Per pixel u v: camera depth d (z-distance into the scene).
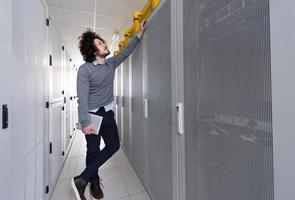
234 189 0.71
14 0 1.02
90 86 1.83
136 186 2.10
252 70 0.62
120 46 3.07
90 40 1.89
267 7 0.56
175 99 1.21
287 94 0.50
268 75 0.56
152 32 1.65
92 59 1.91
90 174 1.74
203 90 0.90
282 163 0.52
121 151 3.28
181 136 1.14
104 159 1.87
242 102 0.67
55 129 2.19
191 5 0.99
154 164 1.68
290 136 0.50
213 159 0.84
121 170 2.53
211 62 0.84
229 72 0.73
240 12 0.67
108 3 3.12
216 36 0.80
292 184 0.50
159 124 1.52
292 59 0.49
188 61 1.04
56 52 2.33
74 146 3.84
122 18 3.69
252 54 0.62
